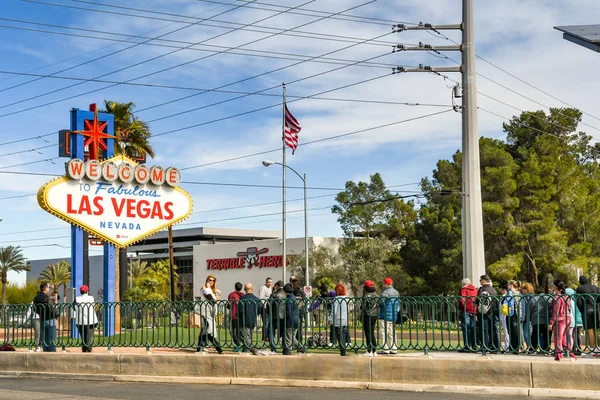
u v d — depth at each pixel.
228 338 17.64
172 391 15.26
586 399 13.16
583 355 14.52
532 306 14.81
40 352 19.34
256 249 71.50
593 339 14.33
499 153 53.72
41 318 19.72
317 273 62.84
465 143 23.22
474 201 22.91
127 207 28.33
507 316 17.09
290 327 16.88
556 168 55.12
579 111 59.47
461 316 15.31
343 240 67.31
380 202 70.19
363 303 16.05
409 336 15.85
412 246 60.81
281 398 13.74
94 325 19.27
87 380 18.08
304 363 16.02
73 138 31.30
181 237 106.62
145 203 28.78
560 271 51.28
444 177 60.56
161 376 17.41
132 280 82.44
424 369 14.81
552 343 14.66
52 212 26.72
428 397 13.59
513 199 52.47
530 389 13.68
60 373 18.61
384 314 15.88
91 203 27.50
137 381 17.48
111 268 30.61
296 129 45.47
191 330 18.02
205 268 76.88
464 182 23.14
